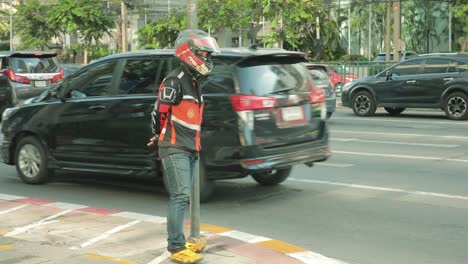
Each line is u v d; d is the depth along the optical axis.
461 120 18.27
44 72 19.45
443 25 37.78
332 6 38.62
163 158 5.21
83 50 43.44
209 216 7.36
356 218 7.22
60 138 8.91
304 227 6.85
